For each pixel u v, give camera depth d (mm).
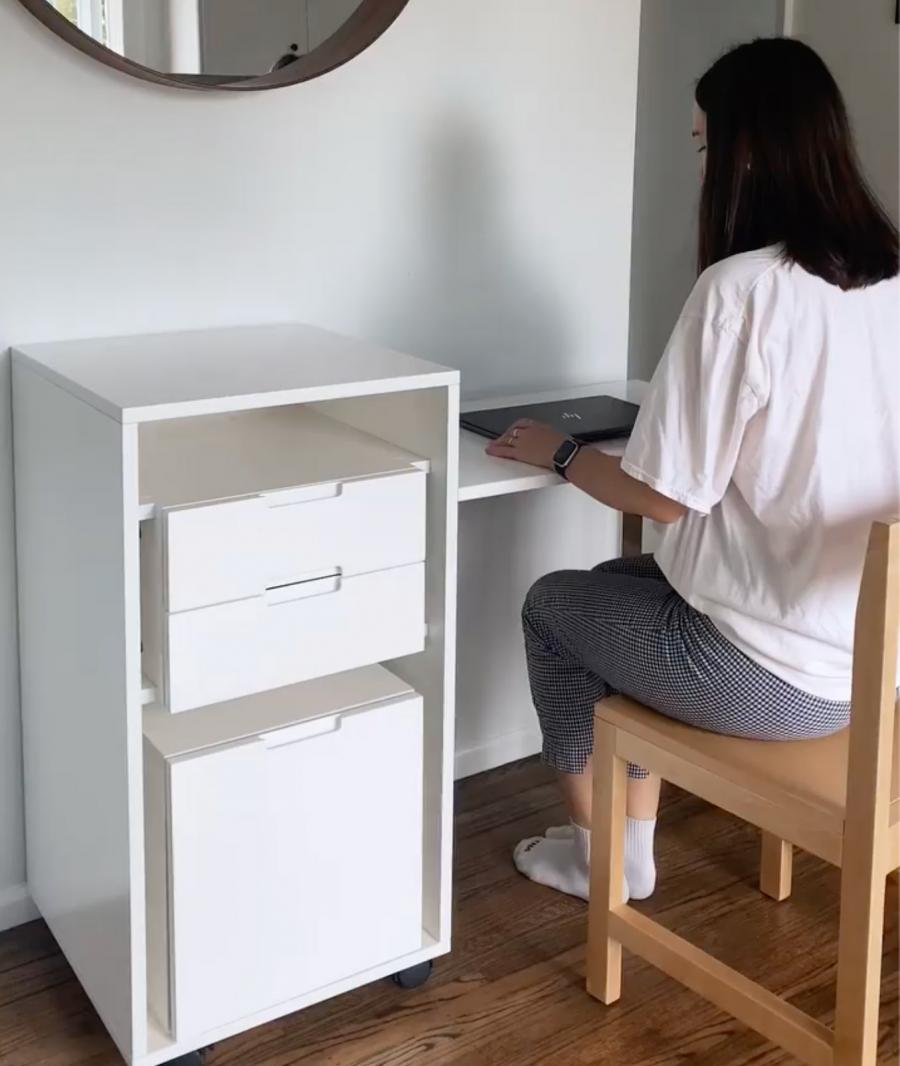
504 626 2523
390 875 1840
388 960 1872
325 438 1876
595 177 2398
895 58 2936
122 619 1551
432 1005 1896
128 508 1512
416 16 2104
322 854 1762
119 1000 1699
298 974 1783
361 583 1711
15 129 1783
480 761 2555
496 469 1884
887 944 2043
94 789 1710
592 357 2492
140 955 1649
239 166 1982
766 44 1672
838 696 1676
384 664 1967
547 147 2318
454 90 2176
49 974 1955
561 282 2406
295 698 1787
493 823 2385
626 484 1753
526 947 2031
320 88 2029
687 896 2158
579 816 2082
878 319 1616
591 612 1835
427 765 1896
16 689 1971
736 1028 1858
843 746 1723
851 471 1607
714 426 1617
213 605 1585
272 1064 1770
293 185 2043
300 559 1643
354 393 1646
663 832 2352
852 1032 1573
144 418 1488
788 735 1709
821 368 1582
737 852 2293
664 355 1665
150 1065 1684
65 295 1873
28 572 1862
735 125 1653
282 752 1686
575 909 2131
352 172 2098
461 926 2076
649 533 2889
